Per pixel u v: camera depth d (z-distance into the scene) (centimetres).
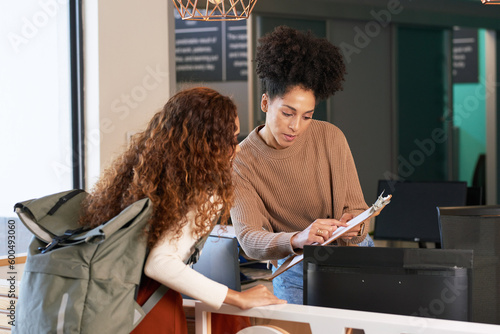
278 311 167
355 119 764
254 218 230
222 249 227
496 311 216
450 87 855
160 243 163
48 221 173
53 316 154
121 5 411
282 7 684
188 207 164
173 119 169
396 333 153
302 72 207
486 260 216
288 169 229
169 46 442
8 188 365
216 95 173
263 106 227
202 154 165
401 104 806
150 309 168
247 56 707
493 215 216
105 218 168
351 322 158
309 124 234
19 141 371
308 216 235
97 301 154
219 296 165
